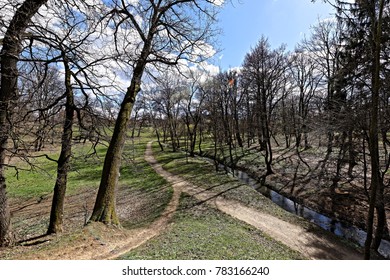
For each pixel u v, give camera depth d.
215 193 19.92
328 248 12.08
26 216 15.84
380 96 10.08
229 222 13.98
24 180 25.23
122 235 9.84
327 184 21.02
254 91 33.84
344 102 12.78
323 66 27.61
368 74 11.27
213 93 35.72
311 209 17.92
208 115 39.78
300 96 35.47
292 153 32.81
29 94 9.04
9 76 7.84
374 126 8.49
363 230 14.36
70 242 8.23
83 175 27.98
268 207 17.17
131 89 11.45
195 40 11.47
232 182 23.22
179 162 34.28
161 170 30.09
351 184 19.66
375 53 8.36
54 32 8.29
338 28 21.77
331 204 17.83
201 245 9.43
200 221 13.80
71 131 10.60
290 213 16.47
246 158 34.25
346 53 13.95
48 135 9.88
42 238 10.20
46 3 8.06
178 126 56.41
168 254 8.14
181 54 11.44
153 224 13.45
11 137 8.22
